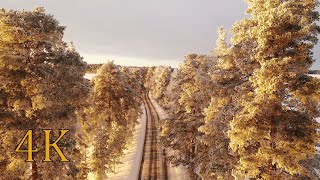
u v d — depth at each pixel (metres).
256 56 12.87
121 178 34.81
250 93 13.44
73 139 16.75
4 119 14.71
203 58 27.05
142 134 58.28
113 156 36.78
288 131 12.40
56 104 16.05
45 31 15.40
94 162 31.92
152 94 134.25
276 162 12.80
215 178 19.16
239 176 14.05
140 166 38.97
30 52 15.73
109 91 39.06
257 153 12.94
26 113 15.05
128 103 40.66
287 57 11.95
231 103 14.77
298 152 12.16
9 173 15.52
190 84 27.16
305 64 12.49
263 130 12.49
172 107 32.03
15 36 14.56
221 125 15.48
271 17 12.24
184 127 28.48
